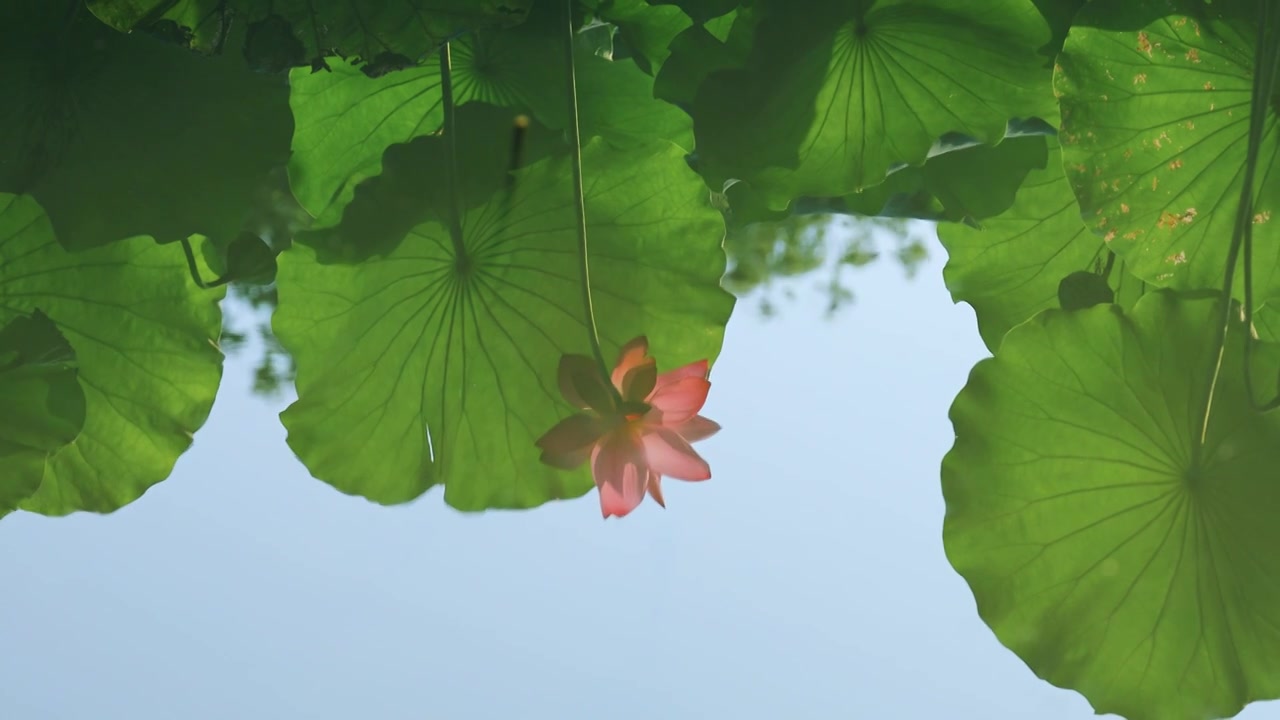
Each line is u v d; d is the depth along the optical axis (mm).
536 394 4840
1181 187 4746
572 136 4773
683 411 4695
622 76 4930
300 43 4699
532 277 4836
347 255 4809
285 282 4812
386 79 4934
